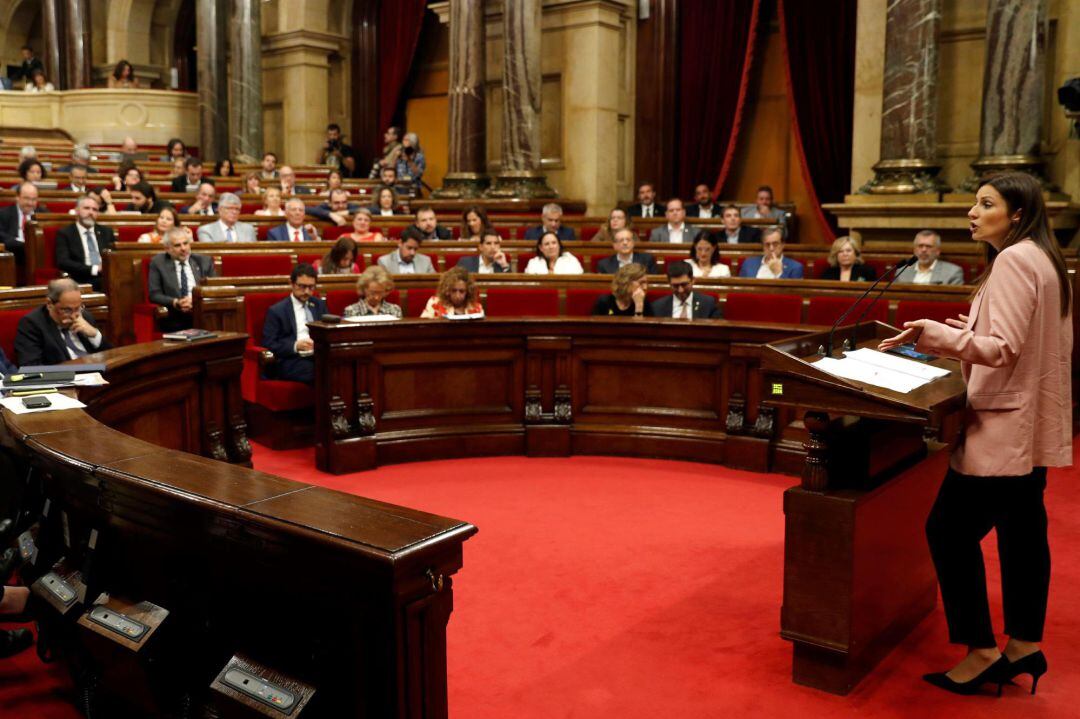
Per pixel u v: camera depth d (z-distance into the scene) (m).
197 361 4.84
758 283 6.80
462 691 3.08
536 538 4.48
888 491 3.23
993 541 4.51
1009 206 2.87
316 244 8.51
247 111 15.95
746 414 5.67
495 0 13.98
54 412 3.23
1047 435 2.86
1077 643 3.39
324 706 2.13
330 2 16.83
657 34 13.45
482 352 5.94
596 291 7.04
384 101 16.61
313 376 6.27
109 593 2.67
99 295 5.87
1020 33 8.97
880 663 3.27
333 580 2.04
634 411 5.93
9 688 3.08
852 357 3.23
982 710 2.95
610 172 13.50
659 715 2.94
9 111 19.61
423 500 5.08
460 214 13.02
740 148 13.45
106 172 14.20
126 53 21.22
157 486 2.36
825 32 11.91
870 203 9.80
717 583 3.96
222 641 2.39
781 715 2.93
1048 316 2.81
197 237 9.05
